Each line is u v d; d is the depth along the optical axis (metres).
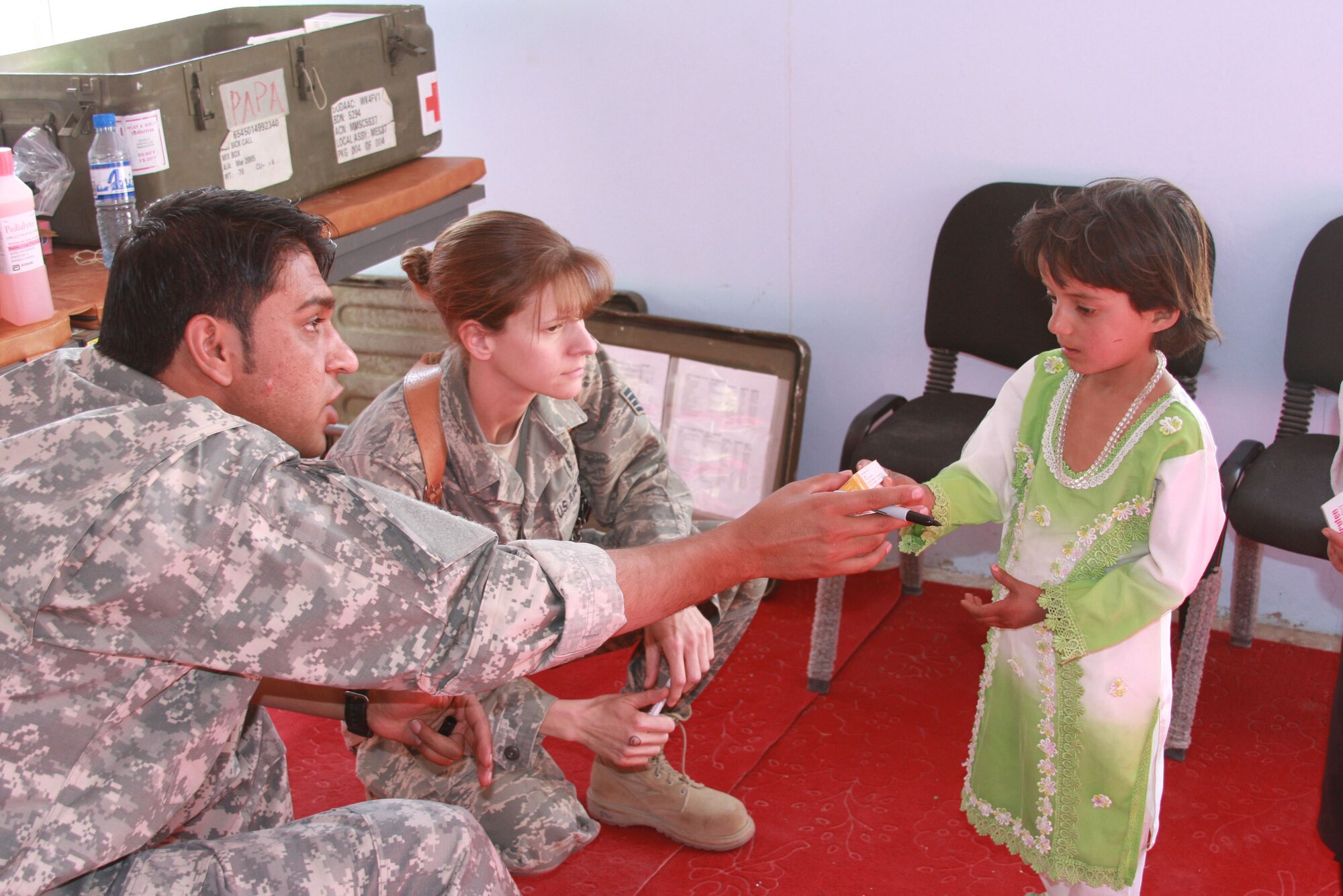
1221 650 2.64
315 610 1.10
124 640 1.07
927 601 2.91
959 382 2.87
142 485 1.05
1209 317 1.41
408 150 2.41
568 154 3.13
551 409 1.76
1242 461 2.17
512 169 3.23
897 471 2.28
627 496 1.94
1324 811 1.51
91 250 1.94
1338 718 1.45
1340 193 2.35
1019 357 2.57
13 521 1.04
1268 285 2.47
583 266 1.54
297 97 2.08
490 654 1.17
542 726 1.73
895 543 3.10
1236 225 2.46
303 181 2.13
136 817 1.10
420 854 1.23
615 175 3.10
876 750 2.30
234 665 1.10
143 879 1.11
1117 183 1.40
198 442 1.09
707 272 3.08
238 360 1.18
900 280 2.84
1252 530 2.07
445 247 1.55
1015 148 2.61
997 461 1.63
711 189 2.98
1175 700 2.23
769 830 2.08
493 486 1.70
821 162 2.82
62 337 1.58
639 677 1.96
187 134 1.89
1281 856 1.97
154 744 1.12
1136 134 2.49
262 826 1.45
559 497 1.80
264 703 1.53
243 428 1.13
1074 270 1.37
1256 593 2.58
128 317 1.16
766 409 2.92
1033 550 1.57
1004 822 1.68
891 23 2.63
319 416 1.28
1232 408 2.59
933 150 2.69
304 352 1.22
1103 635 1.45
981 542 2.97
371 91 2.25
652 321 3.04
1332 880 1.91
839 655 2.66
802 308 2.99
